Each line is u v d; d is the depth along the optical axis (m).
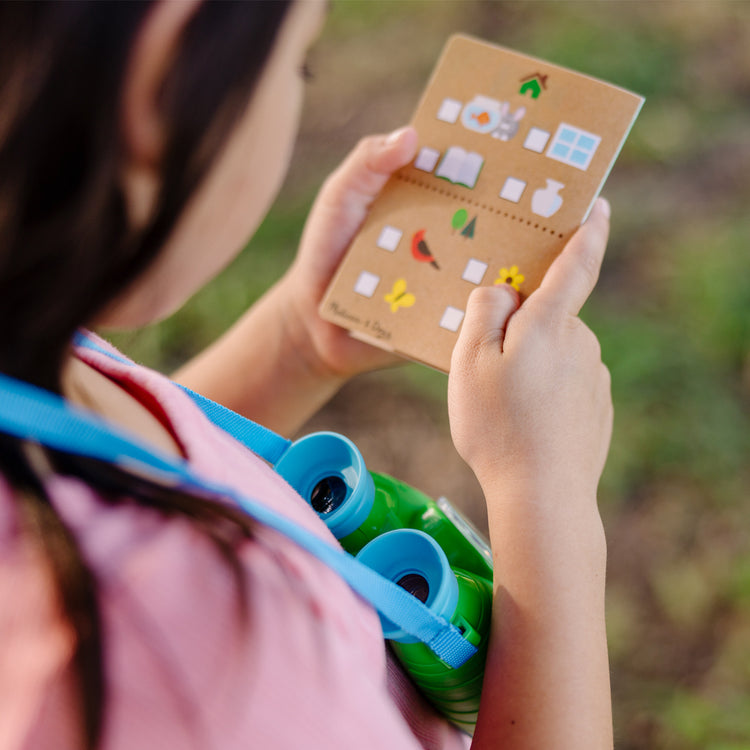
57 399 0.43
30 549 0.42
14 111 0.41
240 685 0.42
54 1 0.41
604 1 1.43
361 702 0.44
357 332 0.61
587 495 0.53
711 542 0.97
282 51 0.44
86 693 0.41
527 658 0.50
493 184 0.61
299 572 0.45
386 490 0.56
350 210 0.62
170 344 1.22
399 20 1.54
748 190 1.21
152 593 0.42
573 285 0.56
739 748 0.86
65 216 0.42
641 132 1.27
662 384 1.07
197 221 0.44
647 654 0.92
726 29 1.37
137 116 0.42
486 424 0.53
